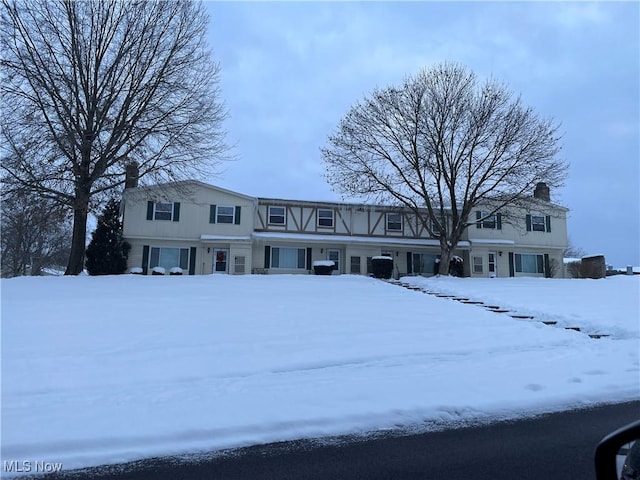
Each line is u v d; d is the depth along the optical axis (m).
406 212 29.08
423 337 10.66
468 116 23.47
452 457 4.70
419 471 4.37
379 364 8.53
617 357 9.07
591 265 31.16
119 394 6.54
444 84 23.70
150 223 26.50
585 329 12.77
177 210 26.94
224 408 5.95
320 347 9.47
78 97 19.00
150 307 12.43
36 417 5.52
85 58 19.45
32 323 10.34
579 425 5.62
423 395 6.56
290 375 7.72
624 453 2.64
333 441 5.14
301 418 5.66
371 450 4.89
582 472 4.29
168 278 18.25
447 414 5.95
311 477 4.27
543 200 28.20
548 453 4.77
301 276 20.61
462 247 29.92
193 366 8.06
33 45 18.61
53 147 18.62
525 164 23.11
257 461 4.62
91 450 4.77
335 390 6.73
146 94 20.45
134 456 4.70
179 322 10.98
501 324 12.41
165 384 7.12
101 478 4.24
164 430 5.22
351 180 24.89
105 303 12.67
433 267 30.39
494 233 30.89
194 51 21.14
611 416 5.95
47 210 19.19
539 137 23.12
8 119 18.30
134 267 26.17
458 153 24.06
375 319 12.27
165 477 4.27
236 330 10.52
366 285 18.61
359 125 24.61
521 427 5.57
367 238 29.38
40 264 42.88
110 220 26.36
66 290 14.62
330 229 29.64
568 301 16.78
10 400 6.20
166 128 20.41
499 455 4.73
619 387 7.06
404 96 23.97
